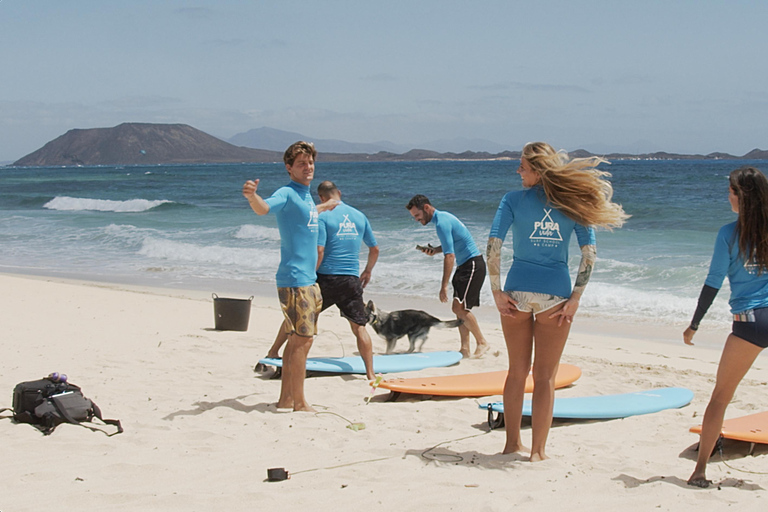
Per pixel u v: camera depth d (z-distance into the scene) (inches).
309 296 198.8
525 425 195.2
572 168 145.5
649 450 171.5
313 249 199.8
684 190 1433.3
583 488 134.8
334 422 190.9
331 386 241.9
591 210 145.6
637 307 442.0
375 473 143.8
